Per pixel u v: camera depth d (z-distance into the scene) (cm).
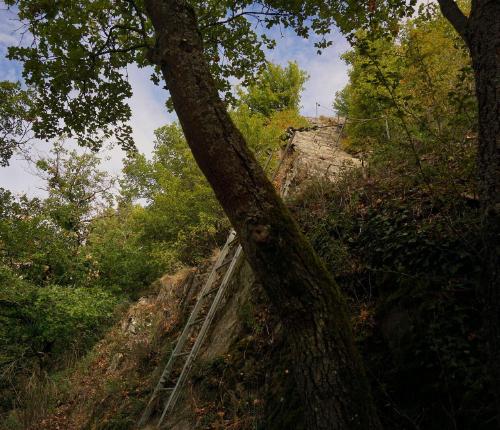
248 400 457
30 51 514
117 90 591
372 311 401
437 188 438
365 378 264
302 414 372
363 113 1198
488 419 272
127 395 733
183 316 844
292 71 2097
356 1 572
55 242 1564
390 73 366
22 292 1333
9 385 1291
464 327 319
